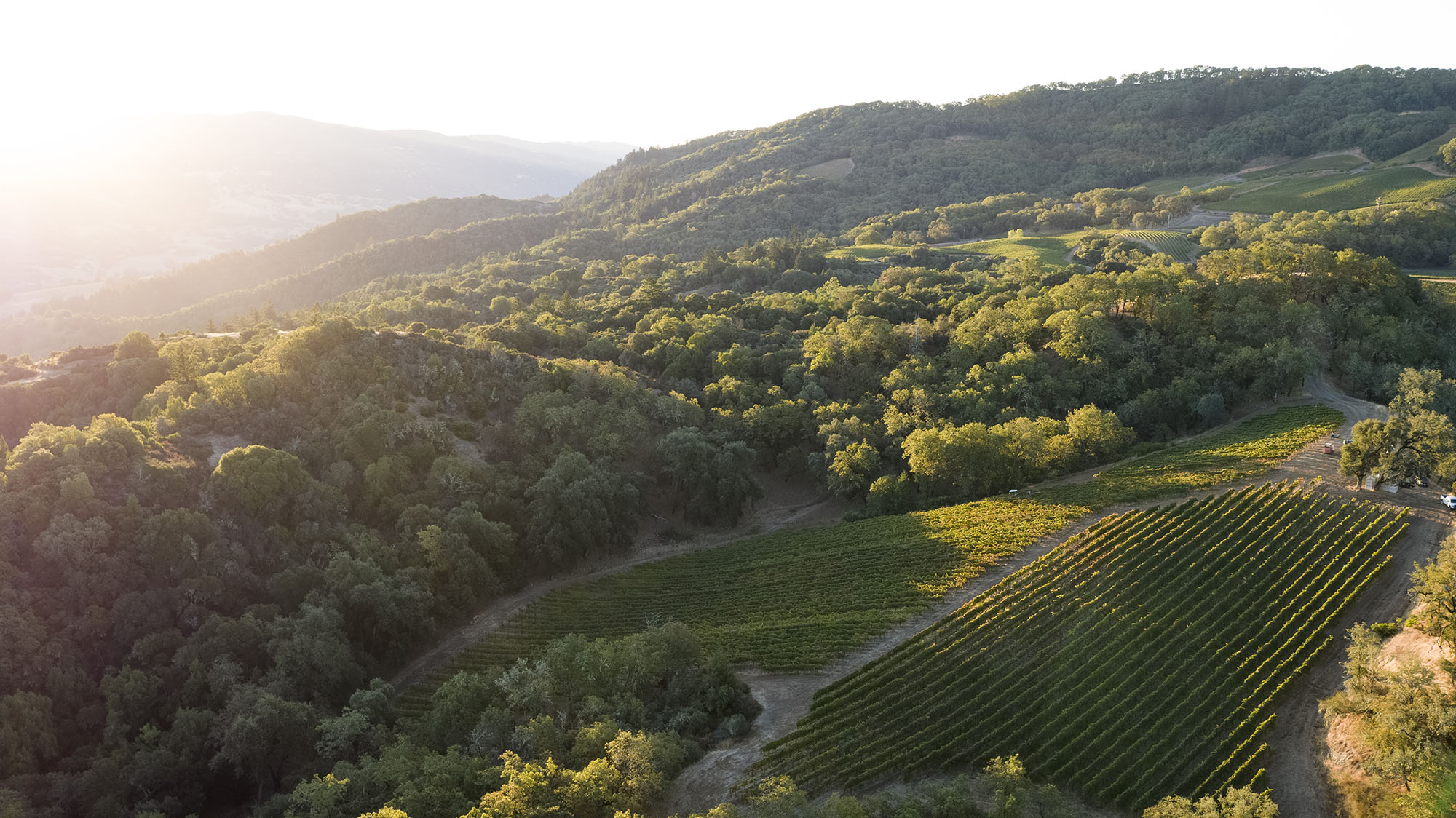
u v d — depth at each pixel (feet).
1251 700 241.55
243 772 254.68
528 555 391.24
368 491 376.27
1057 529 348.79
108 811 233.35
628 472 457.68
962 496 426.92
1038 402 491.72
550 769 207.31
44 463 308.40
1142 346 522.88
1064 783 219.61
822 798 214.28
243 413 395.96
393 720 278.05
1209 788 214.07
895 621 297.12
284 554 329.72
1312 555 310.24
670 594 372.99
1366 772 204.03
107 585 283.59
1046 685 253.65
